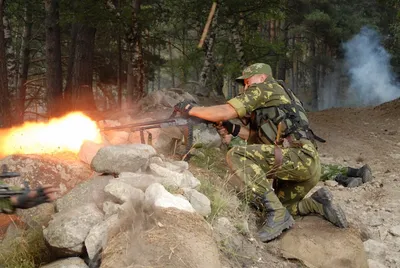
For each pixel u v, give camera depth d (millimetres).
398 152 10227
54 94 15117
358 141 11352
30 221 4117
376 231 5570
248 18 17062
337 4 34375
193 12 16141
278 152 4500
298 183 4734
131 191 3893
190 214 3736
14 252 3770
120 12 12633
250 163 4559
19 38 23375
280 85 4730
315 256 4277
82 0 12695
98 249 3521
